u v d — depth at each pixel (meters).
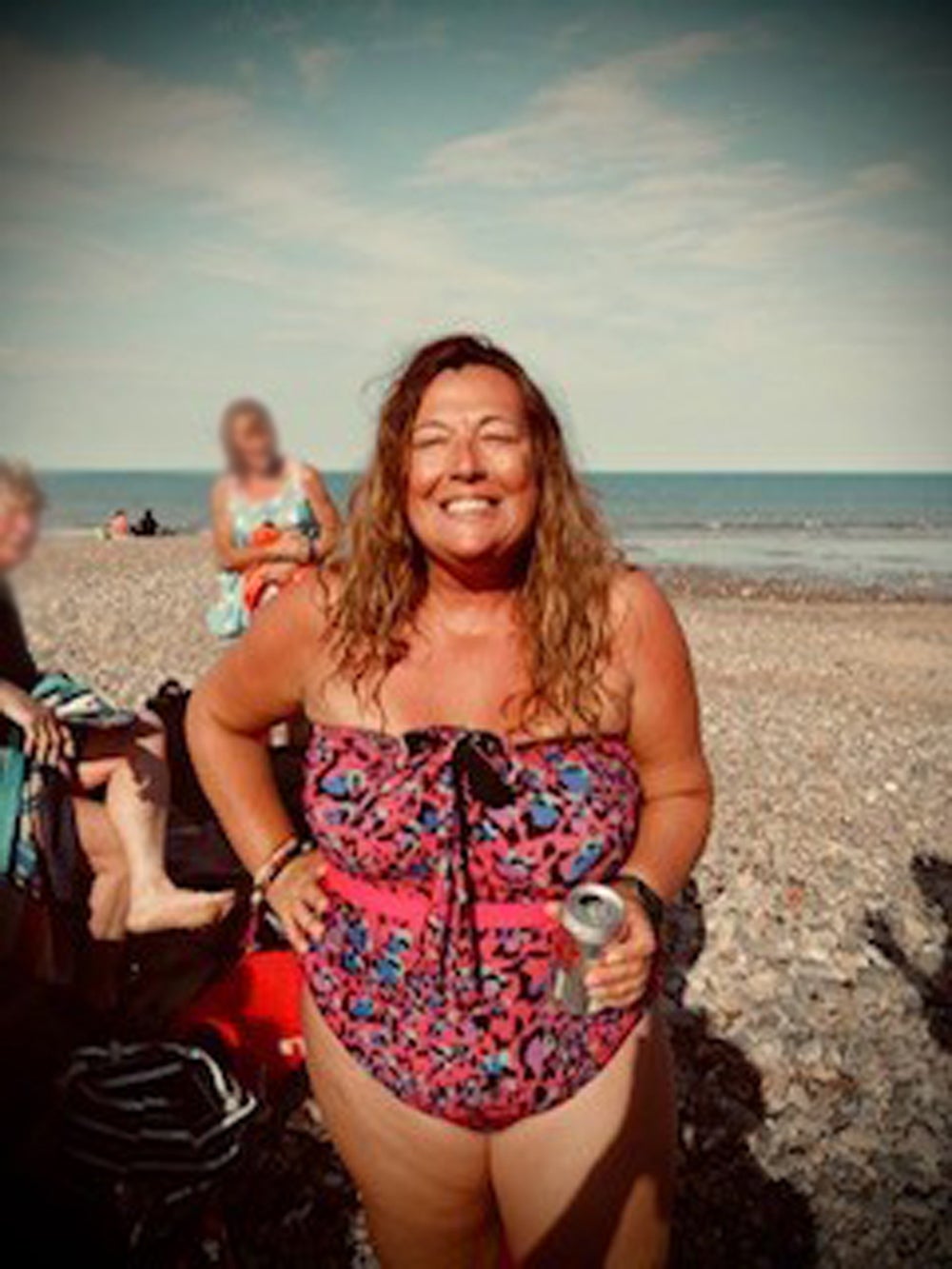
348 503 2.24
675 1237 3.22
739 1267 3.12
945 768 9.36
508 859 2.02
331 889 2.21
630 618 2.15
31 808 3.33
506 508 2.09
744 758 9.41
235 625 5.25
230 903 3.65
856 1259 3.18
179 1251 2.62
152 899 3.59
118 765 3.63
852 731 10.69
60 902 3.46
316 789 2.15
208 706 2.45
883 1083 4.05
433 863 2.03
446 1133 2.11
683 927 5.36
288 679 2.31
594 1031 2.07
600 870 2.07
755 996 4.67
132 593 19.66
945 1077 4.11
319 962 2.20
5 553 3.04
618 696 2.14
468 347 2.17
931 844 7.17
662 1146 2.17
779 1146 3.66
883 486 143.62
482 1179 2.18
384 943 2.09
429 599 2.19
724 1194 3.42
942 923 5.69
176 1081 2.59
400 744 2.10
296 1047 3.52
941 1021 4.54
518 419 2.11
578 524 2.14
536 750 2.10
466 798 2.02
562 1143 2.09
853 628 18.80
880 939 5.41
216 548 5.22
